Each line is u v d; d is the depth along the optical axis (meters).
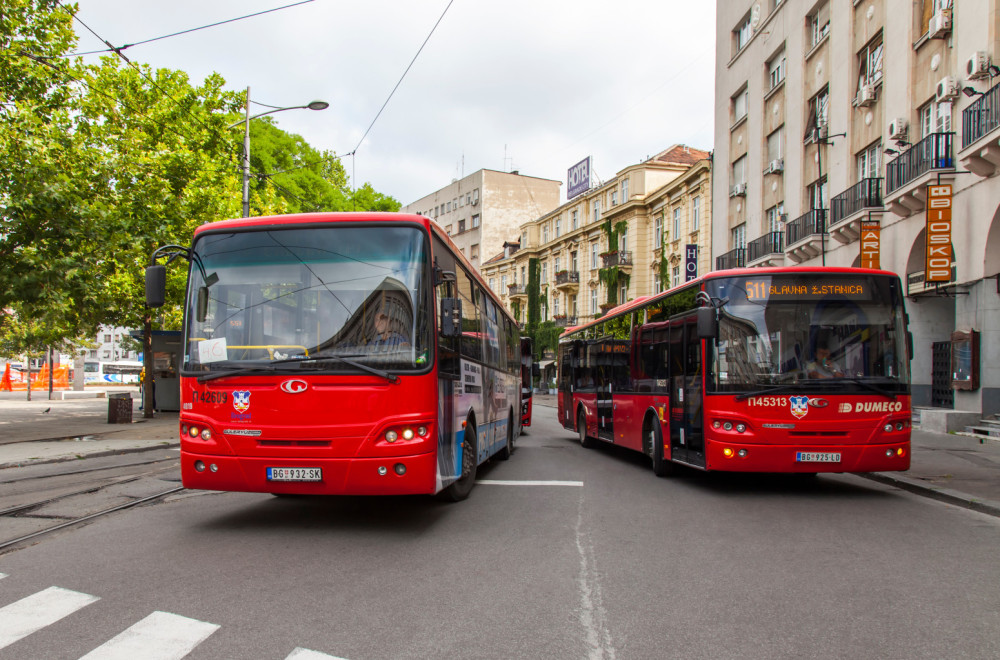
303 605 4.51
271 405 6.32
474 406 8.88
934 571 5.43
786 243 25.41
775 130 27.86
